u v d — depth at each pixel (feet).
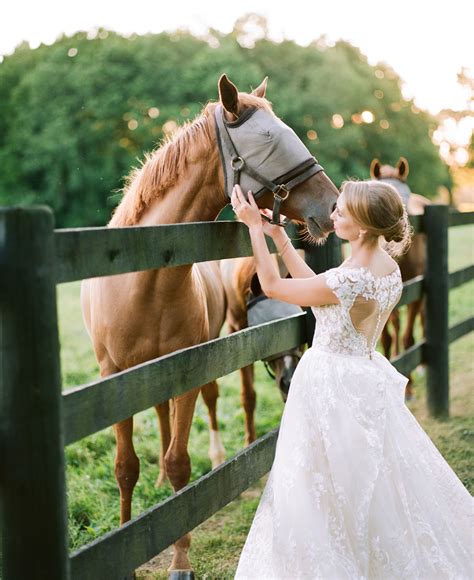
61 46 86.02
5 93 87.92
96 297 10.12
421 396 20.45
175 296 9.61
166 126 78.07
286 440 7.86
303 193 9.13
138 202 9.98
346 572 7.18
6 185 83.05
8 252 5.60
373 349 8.20
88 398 6.41
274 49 83.66
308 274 8.89
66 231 6.09
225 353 8.92
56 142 79.71
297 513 7.43
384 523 7.34
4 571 5.91
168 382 7.72
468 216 19.85
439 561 7.40
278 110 78.18
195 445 16.26
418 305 20.97
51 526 5.89
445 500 7.96
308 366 7.95
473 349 26.05
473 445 15.39
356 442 7.47
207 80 76.02
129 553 7.02
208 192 9.73
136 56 79.66
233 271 14.38
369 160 86.02
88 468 14.29
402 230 7.98
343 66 85.05
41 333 5.73
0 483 5.84
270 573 7.60
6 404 5.73
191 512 8.13
